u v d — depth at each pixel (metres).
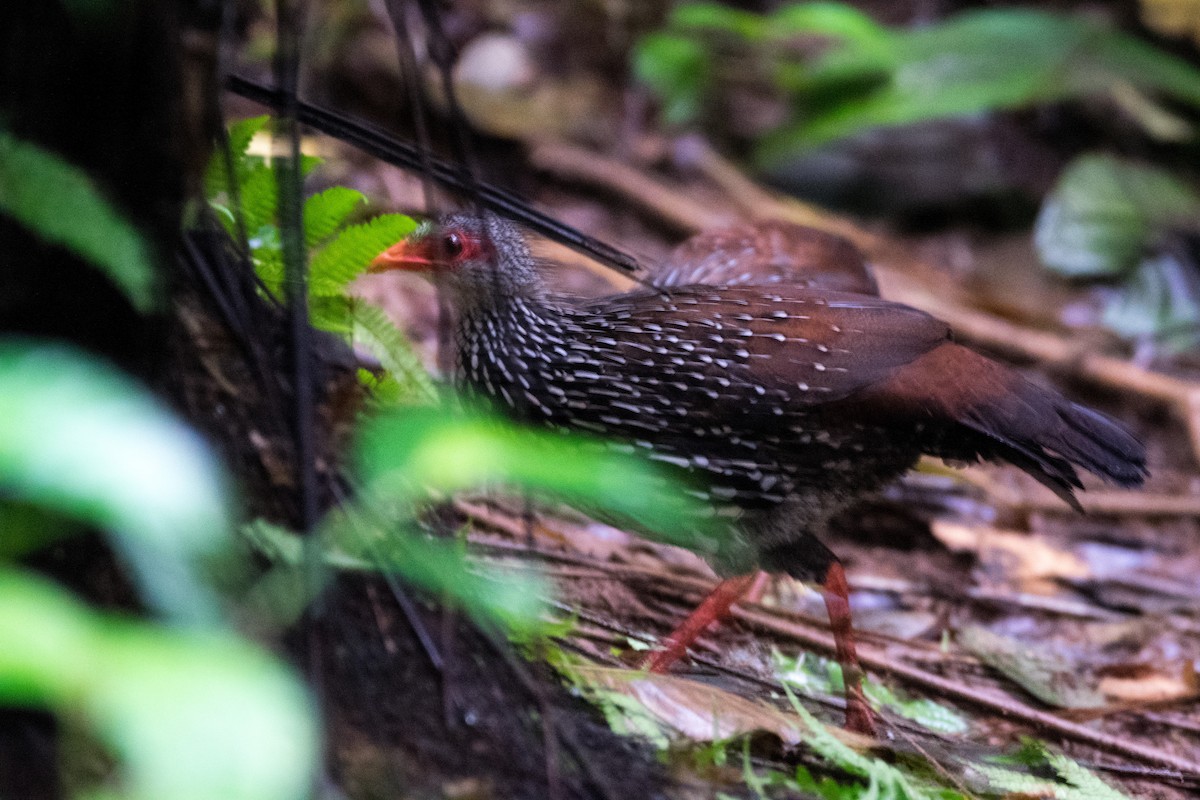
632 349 7.94
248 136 6.64
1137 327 18.20
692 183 19.27
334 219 6.86
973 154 20.70
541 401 8.08
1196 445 14.94
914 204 20.36
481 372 8.31
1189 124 22.08
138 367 5.55
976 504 12.78
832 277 10.50
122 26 5.08
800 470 8.07
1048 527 13.01
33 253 5.20
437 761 5.69
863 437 8.07
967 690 8.84
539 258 8.56
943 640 10.02
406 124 15.98
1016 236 20.38
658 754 6.31
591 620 8.27
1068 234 19.62
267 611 5.18
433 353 11.62
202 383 6.14
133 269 4.48
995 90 19.83
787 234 11.13
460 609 6.17
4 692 2.73
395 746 5.64
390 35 16.58
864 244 18.61
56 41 5.10
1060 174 21.30
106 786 4.70
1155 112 21.14
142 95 5.27
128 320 5.44
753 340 7.91
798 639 9.22
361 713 5.66
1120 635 10.87
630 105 19.97
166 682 2.52
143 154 5.36
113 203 5.34
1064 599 11.49
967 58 20.19
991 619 11.00
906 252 19.45
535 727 6.00
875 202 20.41
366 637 5.92
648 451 7.95
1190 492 14.24
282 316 6.64
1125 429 8.17
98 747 4.77
